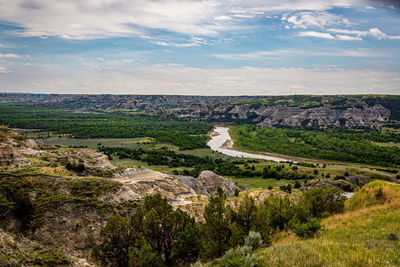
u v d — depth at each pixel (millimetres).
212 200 23203
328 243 11594
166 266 20484
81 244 27625
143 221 21281
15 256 14625
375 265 8781
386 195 25031
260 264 9836
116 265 20984
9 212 27609
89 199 32031
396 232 13117
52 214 28953
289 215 25609
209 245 19688
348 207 26953
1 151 39656
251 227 20922
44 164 43500
